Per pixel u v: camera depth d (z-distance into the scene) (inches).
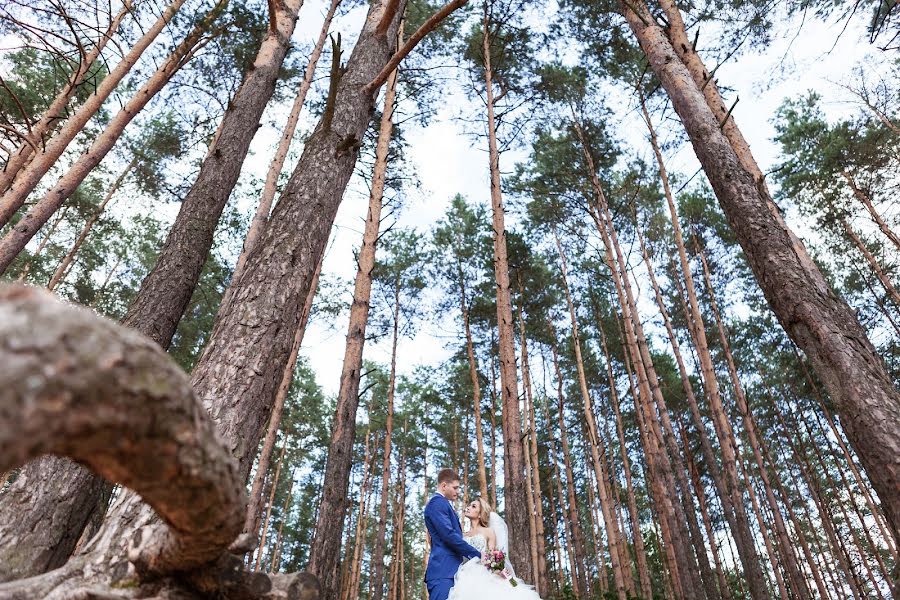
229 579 52.2
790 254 180.5
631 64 559.5
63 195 277.9
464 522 148.3
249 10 398.6
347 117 167.0
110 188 709.3
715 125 226.1
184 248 241.3
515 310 813.9
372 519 1418.6
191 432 29.7
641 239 751.7
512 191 717.3
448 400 994.7
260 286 122.3
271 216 139.3
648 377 629.9
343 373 329.7
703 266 754.2
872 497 877.8
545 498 1159.0
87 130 613.0
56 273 672.4
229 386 105.0
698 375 906.7
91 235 773.9
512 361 364.2
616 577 573.3
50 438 23.0
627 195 703.7
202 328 701.9
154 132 595.2
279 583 58.0
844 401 150.1
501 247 424.2
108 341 25.1
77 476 156.9
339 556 268.1
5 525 141.7
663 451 519.5
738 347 865.5
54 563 143.1
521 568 272.5
